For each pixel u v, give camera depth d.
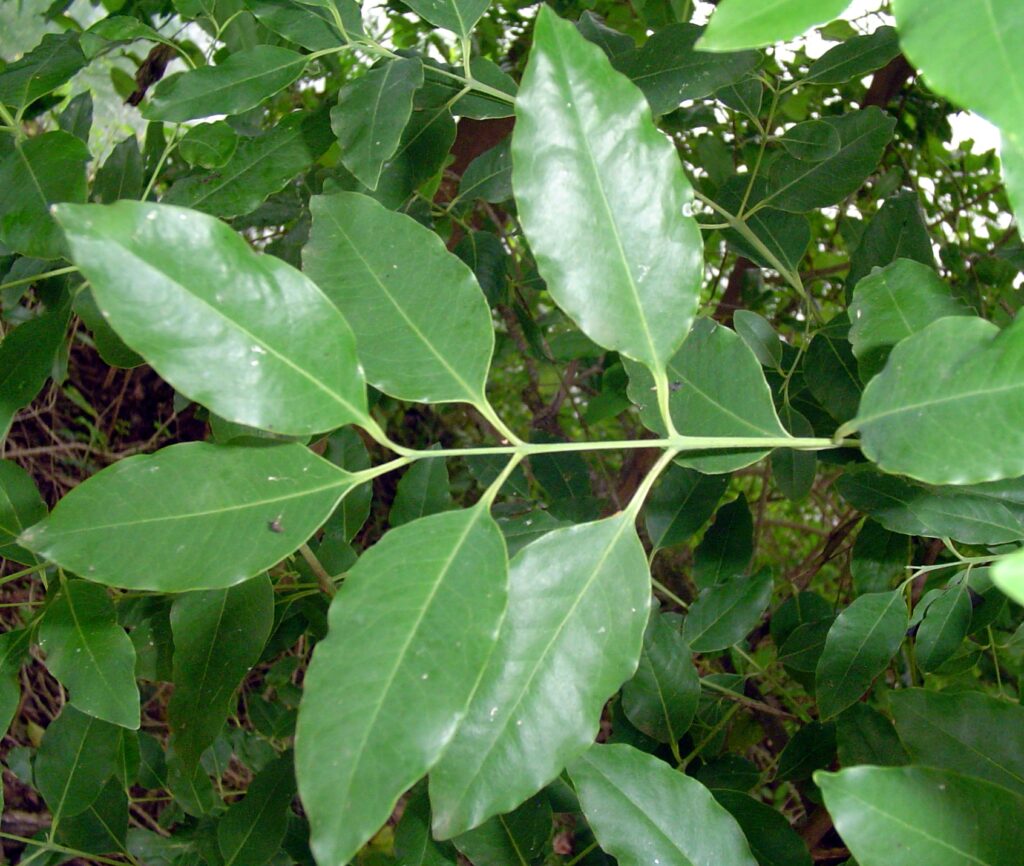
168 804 0.65
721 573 0.42
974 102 0.13
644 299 0.21
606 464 0.80
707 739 0.42
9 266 0.37
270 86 0.29
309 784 0.17
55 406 0.86
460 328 0.22
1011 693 0.52
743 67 0.33
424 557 0.19
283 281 0.19
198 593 0.28
